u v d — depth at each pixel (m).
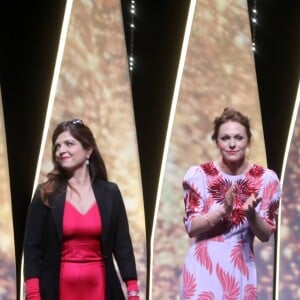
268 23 16.89
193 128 15.53
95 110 14.72
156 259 15.16
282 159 16.94
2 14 15.13
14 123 15.24
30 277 8.33
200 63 15.65
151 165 16.02
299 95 16.67
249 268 9.93
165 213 15.28
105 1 14.92
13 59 15.20
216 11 15.80
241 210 9.74
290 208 16.47
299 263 16.41
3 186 14.02
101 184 8.68
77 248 8.38
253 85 15.92
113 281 8.47
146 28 16.02
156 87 15.98
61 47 14.55
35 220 8.43
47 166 14.28
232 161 9.91
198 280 9.85
